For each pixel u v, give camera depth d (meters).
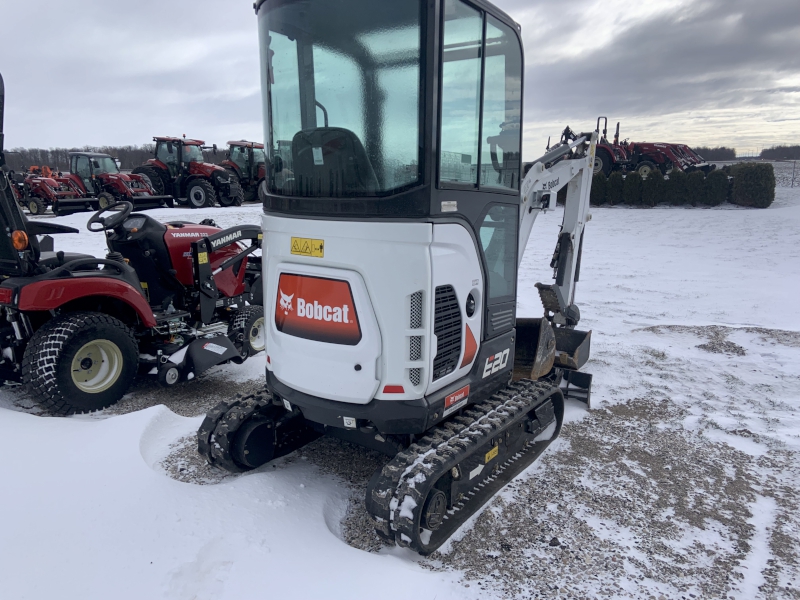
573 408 4.78
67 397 4.09
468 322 2.97
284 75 2.89
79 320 4.15
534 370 3.92
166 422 3.96
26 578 2.38
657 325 7.27
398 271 2.58
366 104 2.61
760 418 4.60
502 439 3.43
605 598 2.51
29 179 18.44
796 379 5.46
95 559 2.51
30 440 3.47
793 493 3.51
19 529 2.66
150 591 2.35
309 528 2.86
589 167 5.14
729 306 8.25
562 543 2.90
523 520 3.10
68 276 4.22
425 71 2.44
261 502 3.03
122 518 2.78
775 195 20.78
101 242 12.09
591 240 14.77
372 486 2.71
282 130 2.94
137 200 18.08
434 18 2.41
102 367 4.39
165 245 5.22
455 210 2.73
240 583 2.41
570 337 5.27
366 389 2.72
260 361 5.80
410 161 2.53
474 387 3.18
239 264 5.78
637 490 3.48
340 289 2.69
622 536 2.99
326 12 2.67
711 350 6.29
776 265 11.16
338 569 2.53
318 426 3.52
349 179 2.66
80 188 19.34
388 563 2.60
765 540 3.02
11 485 2.99
